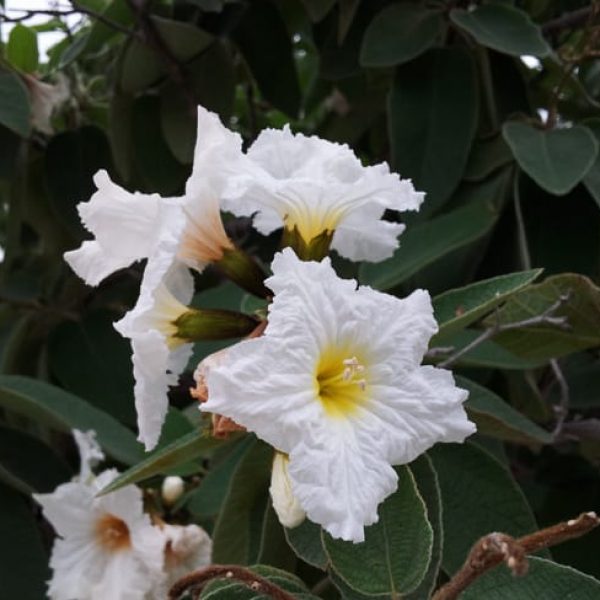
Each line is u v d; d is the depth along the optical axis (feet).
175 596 0.94
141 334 1.02
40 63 1.88
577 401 1.44
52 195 1.68
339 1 1.59
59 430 1.54
